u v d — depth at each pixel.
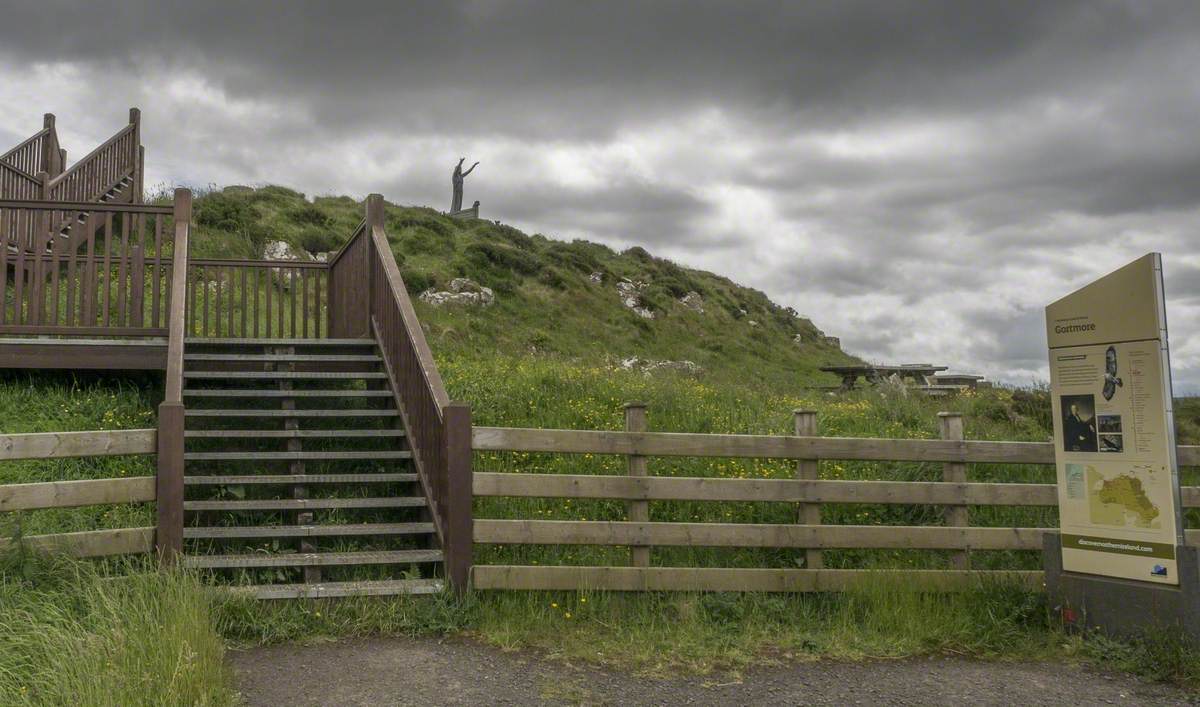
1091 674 5.57
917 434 11.62
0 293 8.73
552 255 31.28
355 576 6.62
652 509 8.44
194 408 8.79
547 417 10.80
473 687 4.98
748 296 39.47
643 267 35.91
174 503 6.04
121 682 4.17
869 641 6.04
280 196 27.14
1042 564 7.81
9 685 4.16
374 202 10.26
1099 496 6.26
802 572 6.93
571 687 5.05
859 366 20.73
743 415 11.77
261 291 18.17
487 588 6.46
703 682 5.24
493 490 6.66
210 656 4.80
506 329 22.72
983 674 5.53
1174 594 5.75
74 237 8.90
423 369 7.55
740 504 8.57
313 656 5.41
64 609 4.94
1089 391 6.38
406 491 8.05
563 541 6.72
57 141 15.58
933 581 6.90
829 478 9.22
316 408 9.23
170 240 18.83
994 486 7.42
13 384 8.91
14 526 5.50
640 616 6.34
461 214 36.72
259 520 7.30
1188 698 5.12
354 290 10.74
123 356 8.97
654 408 11.65
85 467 7.70
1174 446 5.90
